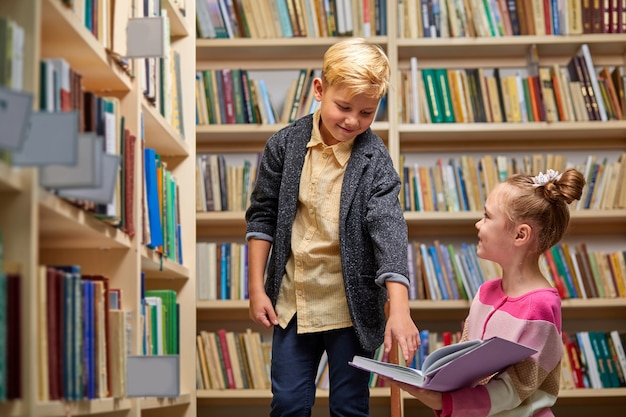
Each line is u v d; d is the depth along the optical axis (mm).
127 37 1763
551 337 1846
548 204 1943
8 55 1146
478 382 1885
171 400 2188
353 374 2029
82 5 1533
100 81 1814
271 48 3688
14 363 1162
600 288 3520
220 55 3785
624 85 3584
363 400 2049
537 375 1812
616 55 3799
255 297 2096
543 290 1900
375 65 1968
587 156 3807
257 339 3508
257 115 3590
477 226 2023
